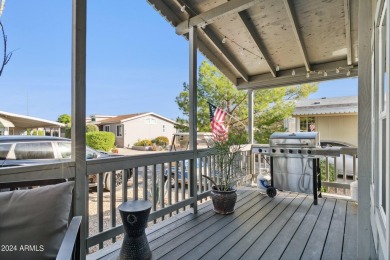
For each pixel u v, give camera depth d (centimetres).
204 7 356
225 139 384
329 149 378
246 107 852
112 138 1350
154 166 288
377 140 192
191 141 349
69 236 136
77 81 204
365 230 211
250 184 528
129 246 200
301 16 348
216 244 245
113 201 239
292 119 954
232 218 319
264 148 445
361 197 213
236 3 312
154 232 274
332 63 460
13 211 137
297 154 405
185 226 291
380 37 174
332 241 251
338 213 337
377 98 196
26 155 380
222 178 363
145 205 210
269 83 527
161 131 2320
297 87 862
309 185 403
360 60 213
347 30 357
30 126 991
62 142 423
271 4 334
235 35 409
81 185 206
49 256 134
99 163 222
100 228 226
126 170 254
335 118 895
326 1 319
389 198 115
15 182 166
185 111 946
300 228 285
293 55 454
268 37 407
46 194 146
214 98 874
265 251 231
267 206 370
